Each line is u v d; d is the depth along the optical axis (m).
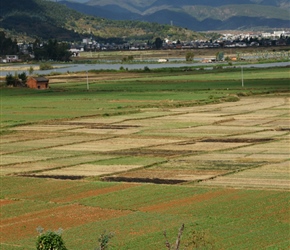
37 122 152.25
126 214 71.31
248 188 82.19
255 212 70.62
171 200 76.94
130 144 120.62
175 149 114.12
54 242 46.34
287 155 105.69
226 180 87.62
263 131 133.12
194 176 90.88
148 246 59.59
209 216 69.19
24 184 88.50
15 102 199.38
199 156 106.69
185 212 71.31
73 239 62.50
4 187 87.00
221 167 96.94
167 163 101.69
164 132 134.50
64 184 87.88
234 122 147.75
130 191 82.25
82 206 75.69
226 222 66.69
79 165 101.50
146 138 127.25
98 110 172.50
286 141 120.12
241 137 125.88
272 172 92.25
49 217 71.38
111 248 58.97
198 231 61.97
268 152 108.75
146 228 65.44
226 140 122.56
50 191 84.06
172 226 65.81
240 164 98.88
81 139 127.88
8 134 136.25
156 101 190.62
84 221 69.19
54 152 113.75
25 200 79.56
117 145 119.75
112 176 92.62
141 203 76.00
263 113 163.50
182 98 196.50
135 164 101.12
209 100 190.38
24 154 112.44
